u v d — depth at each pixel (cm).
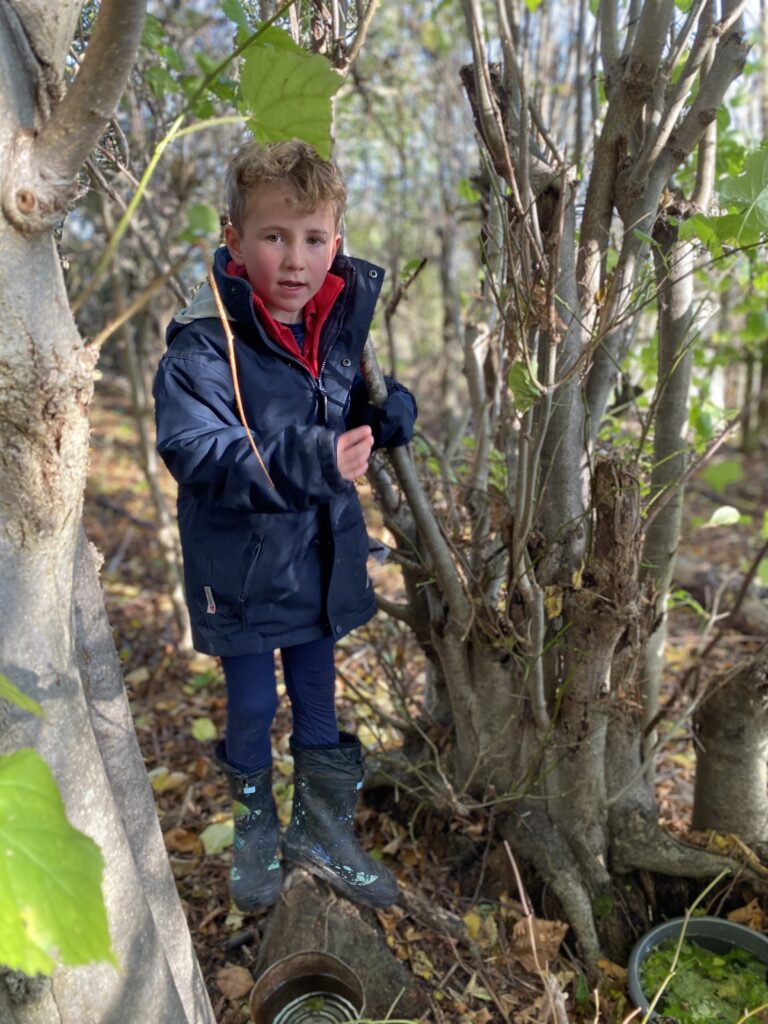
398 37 452
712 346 412
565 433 175
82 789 100
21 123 82
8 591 93
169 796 257
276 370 146
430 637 211
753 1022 171
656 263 174
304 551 155
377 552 183
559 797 192
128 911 106
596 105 193
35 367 85
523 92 147
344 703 284
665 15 152
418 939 186
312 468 120
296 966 168
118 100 81
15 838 69
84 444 94
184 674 346
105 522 539
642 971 180
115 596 425
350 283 152
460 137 446
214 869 217
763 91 460
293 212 137
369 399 162
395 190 525
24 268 83
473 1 149
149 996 109
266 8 157
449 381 527
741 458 668
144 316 384
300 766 173
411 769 203
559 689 180
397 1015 171
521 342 150
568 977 181
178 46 326
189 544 152
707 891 183
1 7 80
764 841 200
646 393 277
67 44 87
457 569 194
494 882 202
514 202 160
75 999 100
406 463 169
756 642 355
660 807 249
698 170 171
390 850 214
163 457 130
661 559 190
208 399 135
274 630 156
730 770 196
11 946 66
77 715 101
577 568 180
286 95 94
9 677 93
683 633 377
